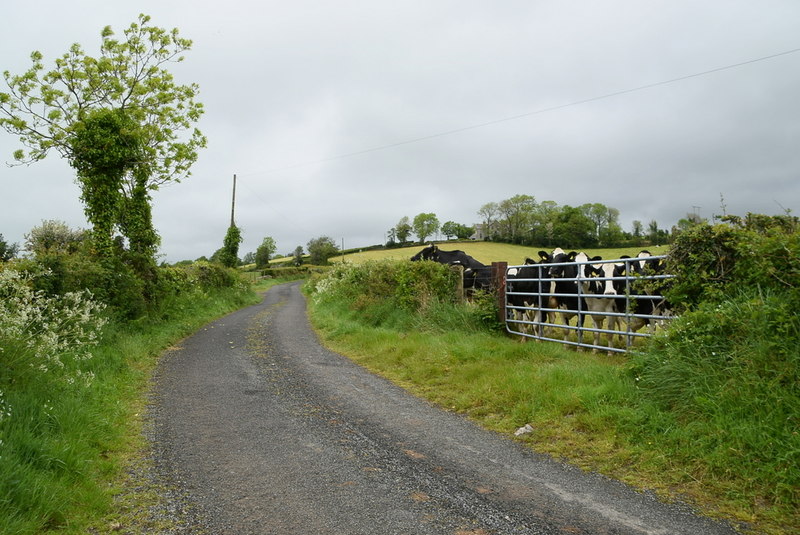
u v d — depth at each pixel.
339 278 22.81
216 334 13.81
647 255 9.48
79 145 14.35
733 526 3.43
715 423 4.52
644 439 4.82
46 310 8.24
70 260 10.17
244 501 3.86
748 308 5.15
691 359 5.35
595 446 4.90
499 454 4.89
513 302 11.12
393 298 14.01
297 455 4.85
